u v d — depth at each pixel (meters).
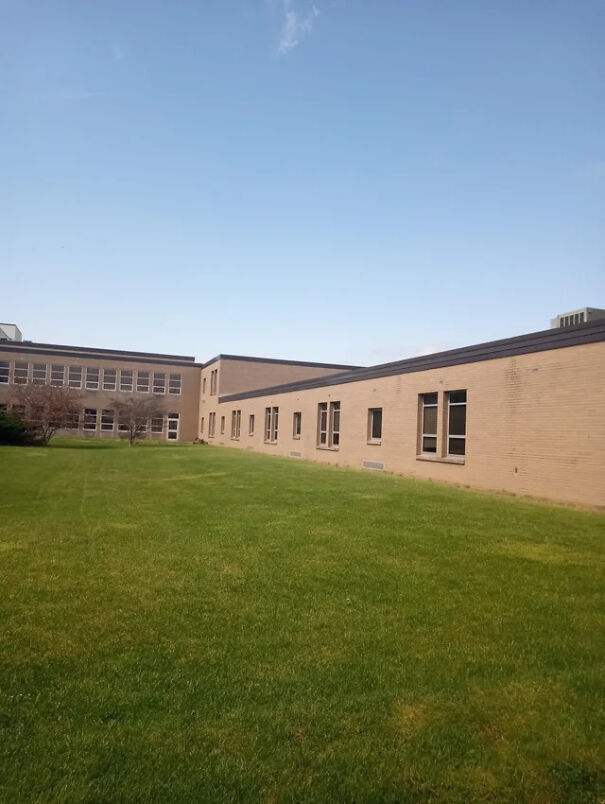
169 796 3.15
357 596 6.34
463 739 3.71
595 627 5.54
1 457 26.56
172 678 4.39
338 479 18.00
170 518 10.81
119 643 5.03
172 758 3.45
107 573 7.12
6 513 11.34
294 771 3.37
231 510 11.70
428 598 6.30
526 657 4.87
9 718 3.83
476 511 11.77
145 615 5.71
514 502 13.45
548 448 14.52
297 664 4.67
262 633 5.29
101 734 3.67
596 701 4.19
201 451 34.59
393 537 9.16
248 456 30.20
